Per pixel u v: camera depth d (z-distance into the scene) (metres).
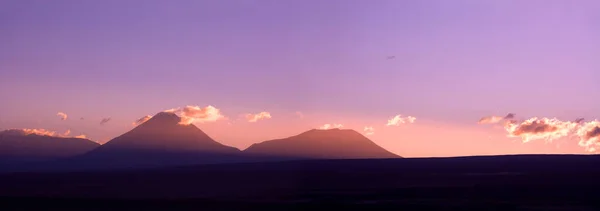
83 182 95.56
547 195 59.44
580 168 107.81
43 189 79.56
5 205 48.00
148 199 53.41
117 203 49.31
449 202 52.59
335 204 49.94
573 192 62.34
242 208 45.97
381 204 50.56
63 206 47.38
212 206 47.47
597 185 70.25
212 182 91.25
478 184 75.25
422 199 55.94
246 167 144.25
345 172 111.19
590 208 47.91
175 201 51.16
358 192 65.06
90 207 46.50
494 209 47.34
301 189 71.88
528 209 47.34
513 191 63.91
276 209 45.66
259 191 70.00
